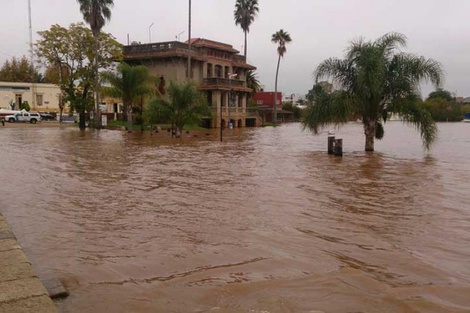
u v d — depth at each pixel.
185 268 5.31
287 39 75.31
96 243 6.32
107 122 51.88
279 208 8.83
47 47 44.53
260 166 16.12
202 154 20.83
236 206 8.98
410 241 6.54
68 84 45.69
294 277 5.00
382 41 21.64
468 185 11.84
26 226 7.22
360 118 23.42
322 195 10.30
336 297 4.43
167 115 34.38
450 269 5.34
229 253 5.89
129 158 18.47
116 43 47.34
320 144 29.08
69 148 22.73
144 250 6.00
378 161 18.16
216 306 4.20
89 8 45.12
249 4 69.12
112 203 9.15
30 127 47.62
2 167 14.75
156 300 4.34
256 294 4.50
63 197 9.74
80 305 4.20
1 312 3.25
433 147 25.83
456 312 4.10
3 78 82.44
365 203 9.38
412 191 10.90
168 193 10.40
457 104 101.88
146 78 42.69
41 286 3.78
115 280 4.89
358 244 6.37
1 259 4.44
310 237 6.72
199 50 59.00
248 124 68.50
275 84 76.38
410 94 21.75
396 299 4.39
